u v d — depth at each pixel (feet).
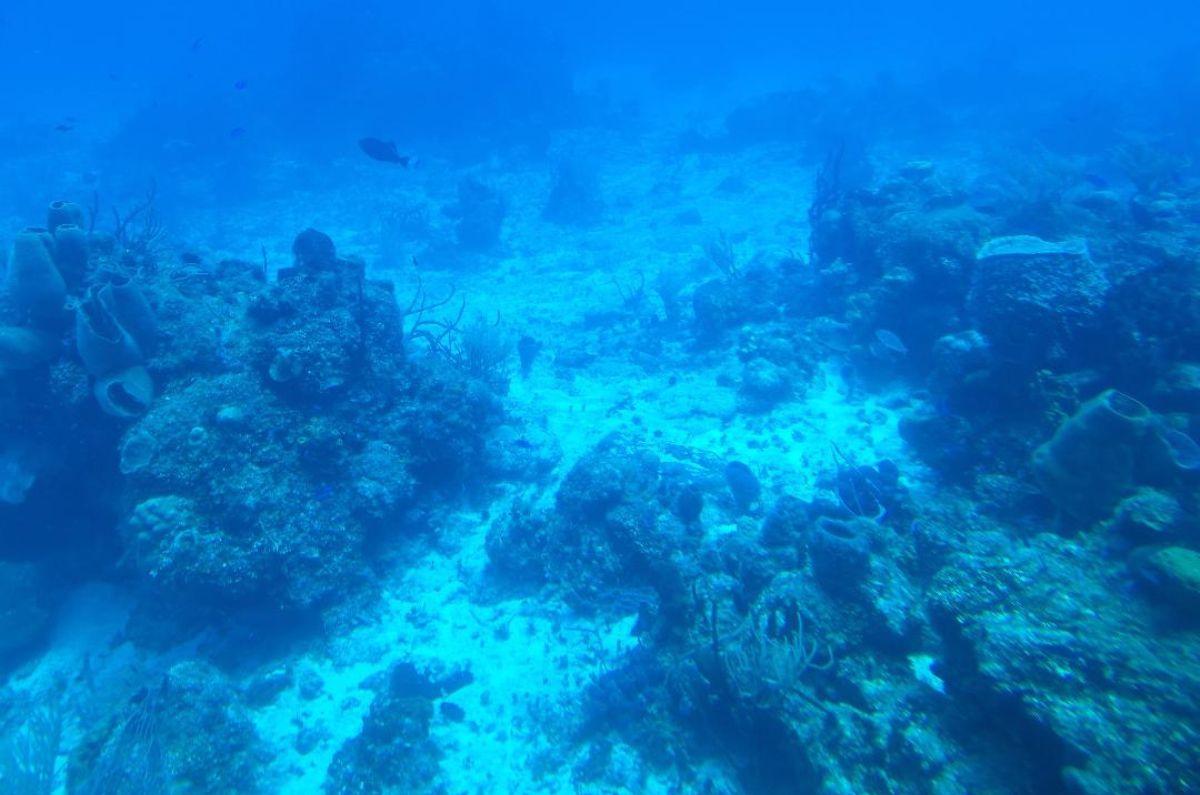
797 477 12.08
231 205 35.68
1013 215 15.06
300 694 9.41
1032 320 10.52
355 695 9.39
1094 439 8.30
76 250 10.84
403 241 28.94
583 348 17.99
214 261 21.43
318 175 37.88
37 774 8.48
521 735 8.76
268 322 11.19
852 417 13.46
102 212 32.73
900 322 14.17
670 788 7.98
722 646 7.97
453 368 13.67
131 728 8.35
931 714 7.04
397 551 11.30
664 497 10.98
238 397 10.21
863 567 7.99
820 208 19.51
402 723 8.48
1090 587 6.91
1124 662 6.20
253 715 9.18
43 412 10.30
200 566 9.32
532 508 11.47
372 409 11.39
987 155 31.71
